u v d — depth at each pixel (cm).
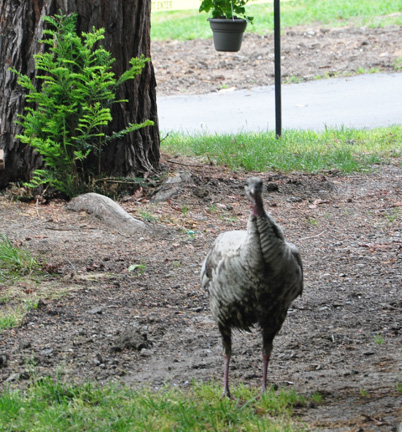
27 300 1057
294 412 733
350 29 3522
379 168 1777
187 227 1383
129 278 1155
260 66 3183
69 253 1242
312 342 944
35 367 875
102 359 896
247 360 898
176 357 909
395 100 2584
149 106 1580
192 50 3453
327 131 2133
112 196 1496
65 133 1433
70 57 1453
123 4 1496
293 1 4162
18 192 1498
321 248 1300
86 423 716
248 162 1730
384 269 1191
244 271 705
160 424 704
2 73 1513
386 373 833
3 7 1498
